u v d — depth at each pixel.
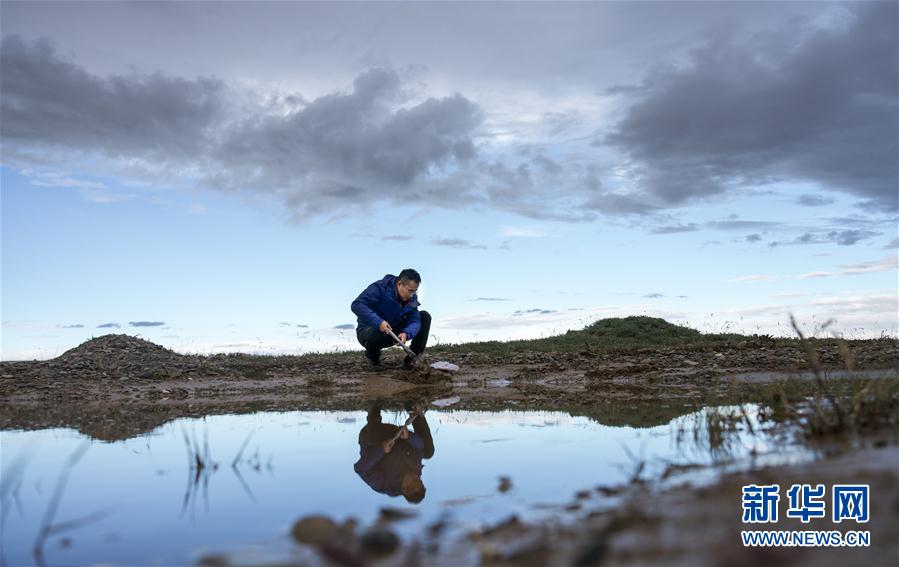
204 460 3.93
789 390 5.70
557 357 10.91
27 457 4.16
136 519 2.71
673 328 15.86
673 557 1.73
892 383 4.84
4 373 9.25
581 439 4.37
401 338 8.70
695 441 3.98
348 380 8.80
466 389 8.20
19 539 2.46
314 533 2.28
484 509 2.59
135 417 6.11
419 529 2.31
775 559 1.66
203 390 8.18
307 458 4.01
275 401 7.27
